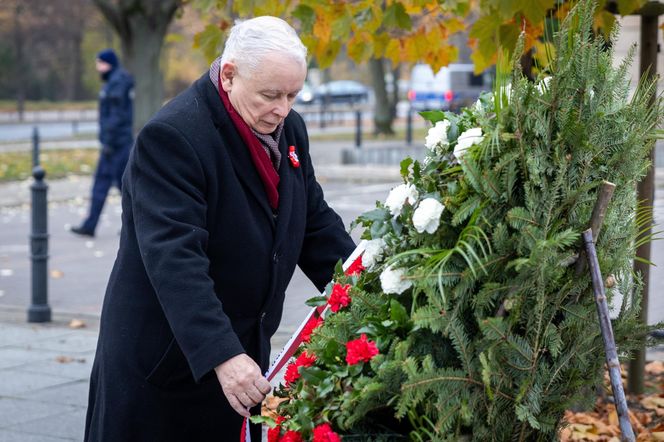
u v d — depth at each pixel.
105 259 11.16
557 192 2.61
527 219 2.56
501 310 2.61
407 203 2.78
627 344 3.00
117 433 3.23
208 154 3.11
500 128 2.60
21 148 27.70
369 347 2.60
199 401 3.28
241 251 3.20
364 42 5.51
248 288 3.25
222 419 3.32
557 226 2.63
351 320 2.81
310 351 2.85
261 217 3.24
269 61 2.97
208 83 3.21
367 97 57.50
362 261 2.97
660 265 8.37
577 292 2.73
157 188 3.05
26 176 20.45
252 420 2.82
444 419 2.52
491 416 2.61
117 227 13.77
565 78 2.62
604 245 2.81
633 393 5.58
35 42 58.50
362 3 5.11
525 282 2.57
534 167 2.57
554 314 2.68
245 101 3.07
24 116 51.69
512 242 2.57
